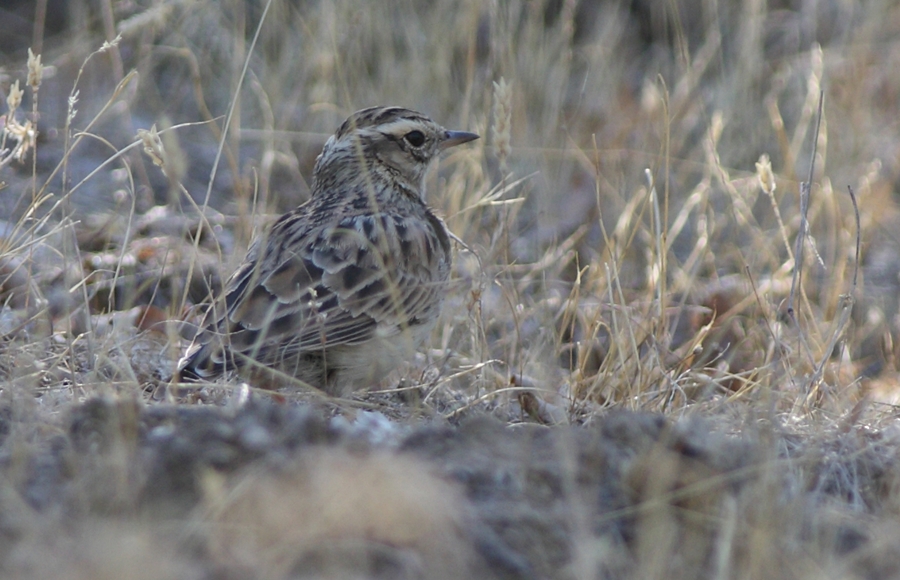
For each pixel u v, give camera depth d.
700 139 24.30
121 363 13.70
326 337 14.07
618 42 28.70
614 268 15.98
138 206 21.23
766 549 9.25
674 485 10.41
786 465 11.41
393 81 23.89
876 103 26.09
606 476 10.56
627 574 9.40
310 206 15.99
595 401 14.73
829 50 26.95
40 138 22.66
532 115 23.89
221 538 8.88
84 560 8.38
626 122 25.12
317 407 13.16
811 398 14.10
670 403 14.51
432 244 15.63
